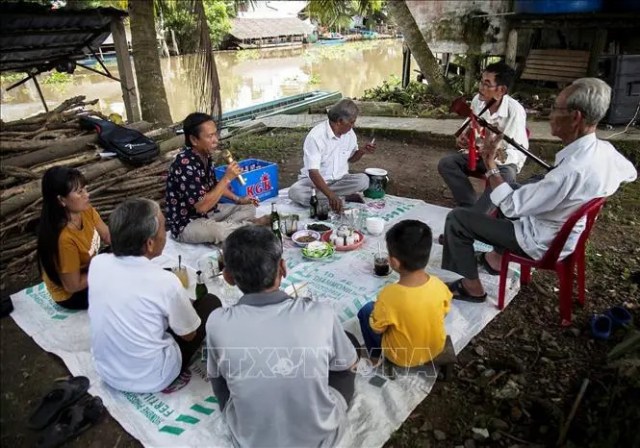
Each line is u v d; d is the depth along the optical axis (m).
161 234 2.18
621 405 2.19
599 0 7.70
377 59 22.97
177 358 2.32
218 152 5.76
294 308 1.79
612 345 2.72
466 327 2.86
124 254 2.12
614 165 2.49
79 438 2.20
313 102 9.94
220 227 3.71
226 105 12.99
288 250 3.55
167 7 8.40
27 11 5.06
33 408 2.39
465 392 2.43
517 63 9.46
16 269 3.71
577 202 2.48
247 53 25.48
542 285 3.32
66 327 2.91
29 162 4.06
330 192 3.99
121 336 2.16
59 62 6.65
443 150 6.83
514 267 3.39
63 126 4.61
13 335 2.91
